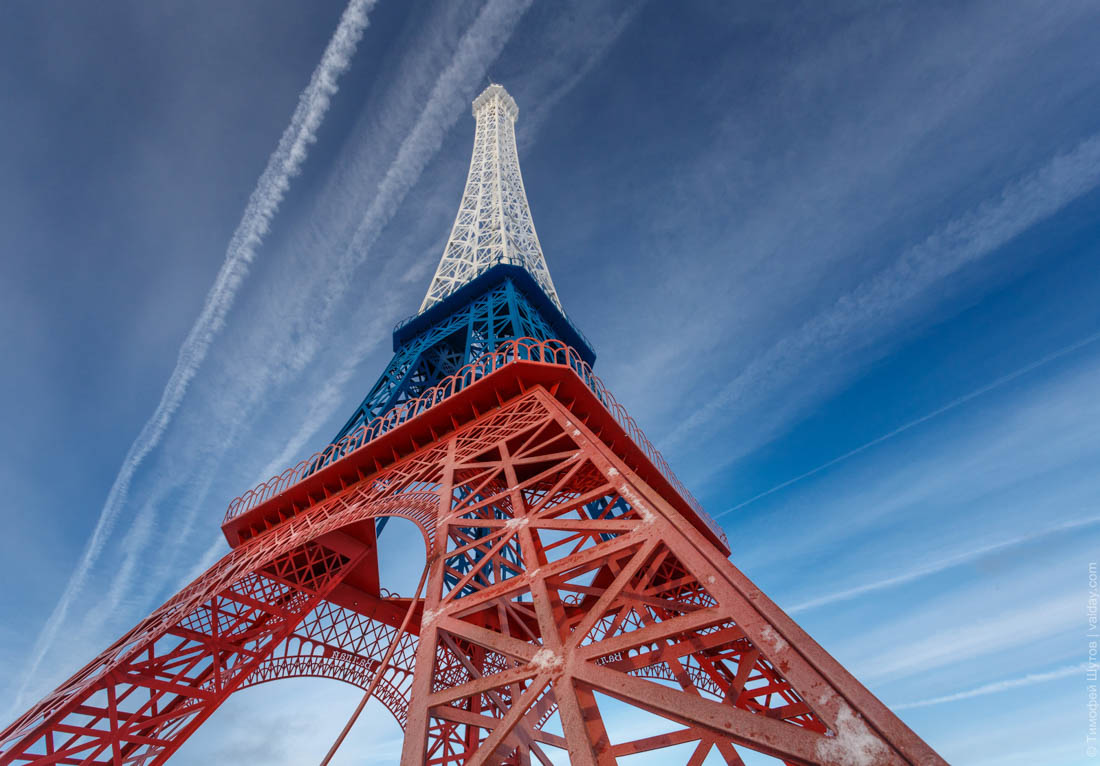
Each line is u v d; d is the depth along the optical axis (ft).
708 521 94.63
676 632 27.58
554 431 70.03
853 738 20.35
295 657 95.55
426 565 47.52
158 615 87.40
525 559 39.06
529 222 218.79
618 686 26.99
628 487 40.45
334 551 97.91
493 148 254.47
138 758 69.21
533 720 38.99
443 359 138.92
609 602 31.24
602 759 28.19
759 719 22.99
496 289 141.18
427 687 33.71
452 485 58.49
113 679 71.92
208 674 82.23
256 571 90.63
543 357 78.02
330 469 89.45
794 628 25.14
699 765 27.78
